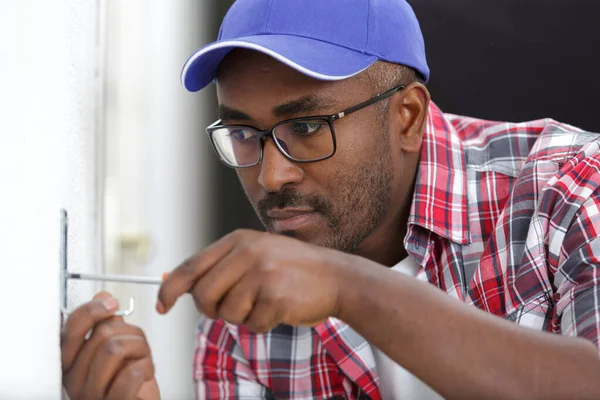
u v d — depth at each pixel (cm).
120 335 83
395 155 117
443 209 122
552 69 155
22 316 66
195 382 137
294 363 132
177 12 196
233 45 103
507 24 155
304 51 105
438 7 157
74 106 89
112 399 81
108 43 180
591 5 153
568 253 104
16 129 65
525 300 110
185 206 202
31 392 68
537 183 116
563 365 78
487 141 130
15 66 64
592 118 155
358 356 125
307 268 76
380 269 80
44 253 69
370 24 111
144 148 194
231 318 75
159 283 80
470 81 157
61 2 71
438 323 78
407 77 117
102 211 126
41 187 68
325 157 107
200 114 204
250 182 112
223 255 77
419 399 125
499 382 78
